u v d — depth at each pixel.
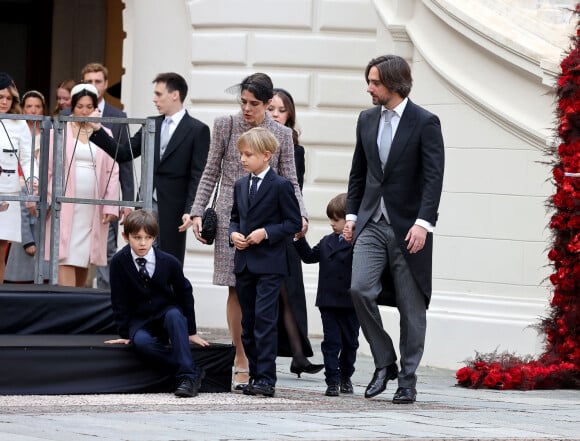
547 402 20.62
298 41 32.34
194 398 19.11
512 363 23.17
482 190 26.75
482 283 26.69
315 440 15.02
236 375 21.48
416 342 19.33
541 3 27.67
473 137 26.89
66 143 24.94
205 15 33.09
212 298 32.41
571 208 23.11
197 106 33.28
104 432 15.20
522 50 25.80
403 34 28.52
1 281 25.42
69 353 19.16
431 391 21.92
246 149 19.64
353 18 32.19
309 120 32.25
